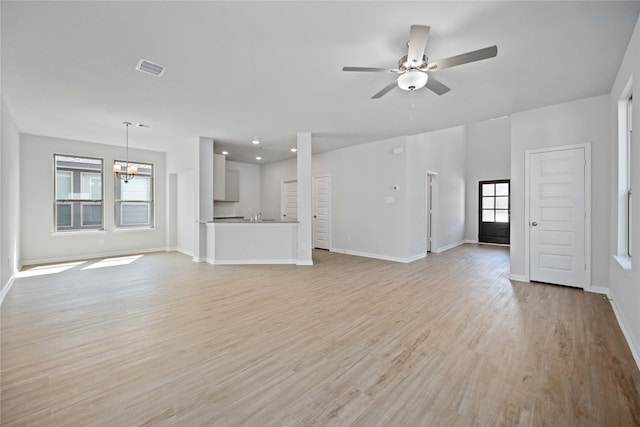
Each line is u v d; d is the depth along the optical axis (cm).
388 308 328
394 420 158
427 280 450
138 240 701
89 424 154
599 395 177
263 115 443
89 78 309
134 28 223
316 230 776
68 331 267
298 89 343
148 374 200
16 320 292
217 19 213
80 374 200
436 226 736
